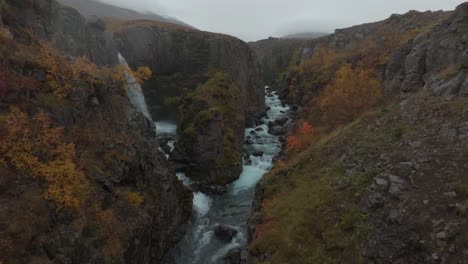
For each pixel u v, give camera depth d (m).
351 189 21.23
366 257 16.53
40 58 21.72
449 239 14.13
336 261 17.39
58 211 16.17
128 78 41.19
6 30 21.02
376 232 17.19
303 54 114.56
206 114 40.84
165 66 57.25
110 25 58.03
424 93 26.44
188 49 57.97
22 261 13.49
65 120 20.50
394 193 18.16
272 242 20.72
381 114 28.20
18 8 24.61
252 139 52.91
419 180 18.09
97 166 20.72
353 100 35.88
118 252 18.16
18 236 13.84
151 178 25.83
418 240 15.07
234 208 32.62
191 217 30.39
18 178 15.50
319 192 23.03
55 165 16.94
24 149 16.22
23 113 16.97
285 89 90.81
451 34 27.91
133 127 27.62
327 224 20.00
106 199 19.91
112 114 26.09
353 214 19.17
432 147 20.09
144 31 54.84
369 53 53.34
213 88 49.53
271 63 134.00
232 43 63.56
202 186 36.44
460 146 18.81
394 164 20.72
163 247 24.67
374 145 24.20
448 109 22.30
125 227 19.70
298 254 19.00
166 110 53.47
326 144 28.83
